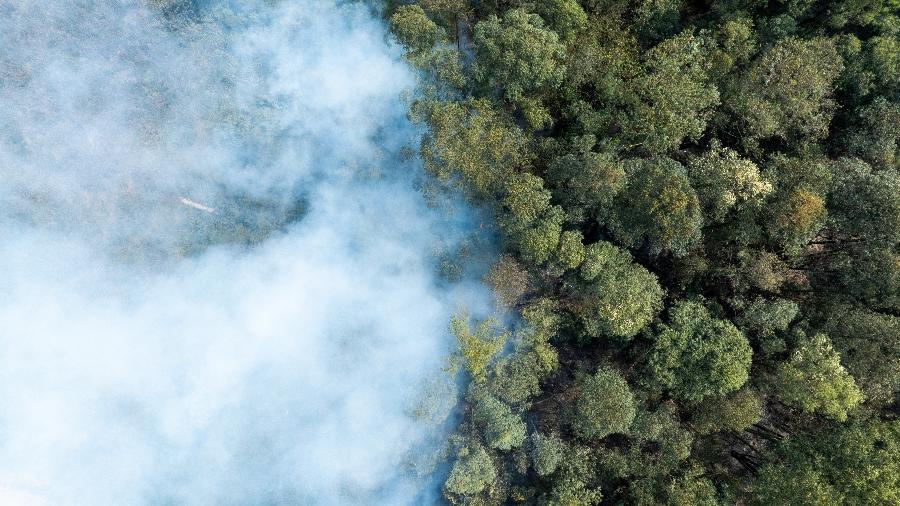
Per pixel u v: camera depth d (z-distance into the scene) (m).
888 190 26.66
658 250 28.36
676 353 27.23
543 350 28.47
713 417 27.47
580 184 27.62
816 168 27.83
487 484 28.34
